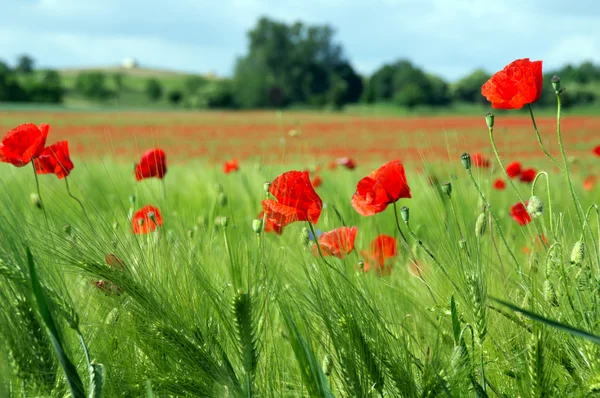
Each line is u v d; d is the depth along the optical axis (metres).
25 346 1.64
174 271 1.88
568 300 1.78
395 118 73.94
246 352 1.67
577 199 1.85
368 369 1.68
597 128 45.25
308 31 113.75
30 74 148.25
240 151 24.45
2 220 1.71
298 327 1.87
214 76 159.25
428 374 1.70
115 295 1.78
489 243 2.56
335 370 1.75
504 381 1.88
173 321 1.75
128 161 8.87
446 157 9.45
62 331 1.69
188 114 81.19
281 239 2.38
